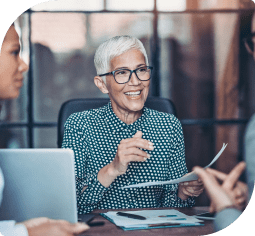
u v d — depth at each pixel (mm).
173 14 3775
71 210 1253
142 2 3748
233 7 3791
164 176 1806
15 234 1143
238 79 3867
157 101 2025
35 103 3727
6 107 3650
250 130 1507
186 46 3809
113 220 1306
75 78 3781
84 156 1771
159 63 3771
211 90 3869
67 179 1229
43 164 1227
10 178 1244
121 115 1809
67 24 3729
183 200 1720
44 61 3719
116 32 3768
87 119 1824
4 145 3678
